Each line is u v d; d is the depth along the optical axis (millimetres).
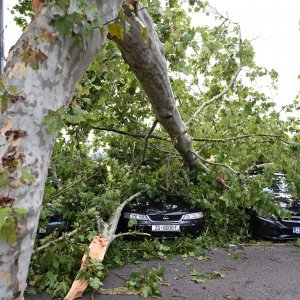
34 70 2010
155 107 5793
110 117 7125
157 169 7680
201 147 7359
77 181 5883
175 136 6465
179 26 6137
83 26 2131
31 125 1975
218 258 6312
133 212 6855
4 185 1882
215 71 7477
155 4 5895
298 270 5664
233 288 4855
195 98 7699
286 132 7066
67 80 2193
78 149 6949
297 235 7375
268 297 4547
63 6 2051
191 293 4656
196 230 6949
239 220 7773
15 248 1915
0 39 3279
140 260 6129
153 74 4941
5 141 1931
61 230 6047
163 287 4867
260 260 6207
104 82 6129
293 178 6328
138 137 7180
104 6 2451
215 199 7137
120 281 5066
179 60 6254
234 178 6434
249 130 7207
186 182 7316
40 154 2020
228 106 7488
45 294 4551
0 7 4109
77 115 2252
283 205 7422
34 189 1979
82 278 4523
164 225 6746
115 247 6238
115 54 5578
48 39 2064
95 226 6059
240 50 7195
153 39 4543
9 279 1917
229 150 6988
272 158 6738
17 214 1860
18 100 1958
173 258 6238
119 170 7176
